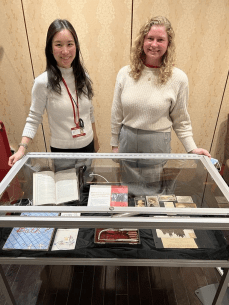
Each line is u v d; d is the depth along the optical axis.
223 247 1.29
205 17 2.54
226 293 1.73
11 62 2.80
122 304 1.69
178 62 2.78
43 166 1.48
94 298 1.73
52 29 1.57
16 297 1.73
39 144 3.27
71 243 1.31
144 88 1.68
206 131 3.19
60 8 2.52
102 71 2.84
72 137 1.87
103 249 1.29
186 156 1.60
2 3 2.49
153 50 1.56
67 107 1.78
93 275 1.88
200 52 2.71
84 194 1.28
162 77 1.62
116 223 1.12
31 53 2.75
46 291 1.77
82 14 2.55
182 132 1.80
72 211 1.13
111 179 1.40
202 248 1.29
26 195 1.25
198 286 1.80
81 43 2.69
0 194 1.22
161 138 1.80
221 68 2.79
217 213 1.12
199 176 1.42
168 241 1.31
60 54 1.61
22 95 3.00
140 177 1.42
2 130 2.22
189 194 1.28
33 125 1.83
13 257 1.26
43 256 1.27
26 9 2.52
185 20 2.56
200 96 2.97
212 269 1.93
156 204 1.21
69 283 1.82
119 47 2.71
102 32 2.63
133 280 1.84
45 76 1.72
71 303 1.70
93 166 1.50
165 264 1.27
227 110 3.04
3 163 2.25
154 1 2.48
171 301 1.71
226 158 3.15
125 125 1.88
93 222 1.12
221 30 2.60
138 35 1.61
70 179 1.39
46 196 1.25
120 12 2.53
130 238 1.32
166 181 1.39
